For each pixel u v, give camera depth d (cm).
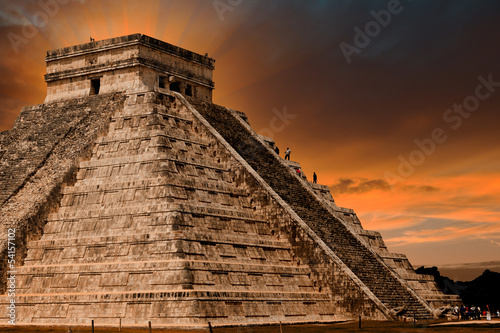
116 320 4603
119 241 5078
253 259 5394
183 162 5684
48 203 5594
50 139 6350
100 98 6619
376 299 5316
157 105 6225
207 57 7581
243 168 6084
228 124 7006
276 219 5856
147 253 4944
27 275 5188
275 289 5256
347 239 6003
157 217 5094
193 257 4925
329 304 5459
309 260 5647
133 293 4622
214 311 4534
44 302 4916
